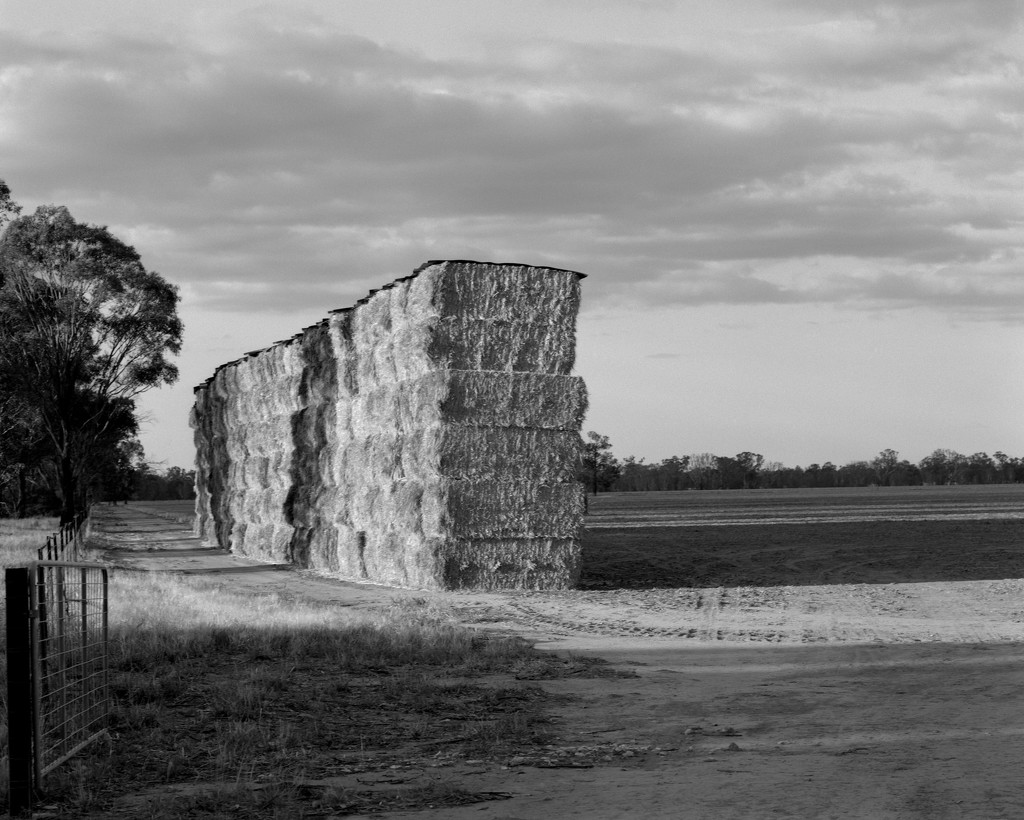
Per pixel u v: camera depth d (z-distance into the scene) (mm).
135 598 23781
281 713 12711
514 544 28250
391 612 22953
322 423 37438
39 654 9344
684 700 13430
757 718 12289
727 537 49750
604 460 175250
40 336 54031
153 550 49625
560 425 28594
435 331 28156
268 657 16656
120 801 9164
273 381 41594
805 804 8344
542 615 22906
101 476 79500
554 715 12664
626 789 9125
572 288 29016
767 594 26766
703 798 8664
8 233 54312
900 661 16125
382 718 12555
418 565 28688
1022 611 22984
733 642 18734
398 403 30531
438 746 11141
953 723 11648
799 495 153500
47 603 10805
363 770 10172
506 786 9430
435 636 18375
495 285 28500
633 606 24469
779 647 17953
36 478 87500
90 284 54844
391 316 31188
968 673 14945
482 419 28141
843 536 48750
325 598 27188
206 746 11117
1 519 81000
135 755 10695
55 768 9922
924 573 31656
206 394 54688
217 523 51531
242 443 45875
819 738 11102
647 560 37344
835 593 26812
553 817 8297
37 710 9133
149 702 13164
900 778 9141
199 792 9312
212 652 17000
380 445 31172
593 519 74062
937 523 59156
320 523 36969
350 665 16031
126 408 56906
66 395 54906
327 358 37031
